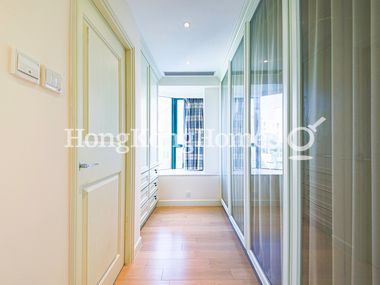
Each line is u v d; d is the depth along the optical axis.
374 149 0.68
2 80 0.74
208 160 4.36
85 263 1.37
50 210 1.00
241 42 2.52
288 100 1.31
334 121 0.88
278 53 1.48
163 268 2.07
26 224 0.86
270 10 1.62
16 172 0.81
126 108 2.19
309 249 1.11
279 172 1.47
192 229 3.04
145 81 3.05
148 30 2.51
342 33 0.84
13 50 0.78
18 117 0.81
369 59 0.71
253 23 2.05
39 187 0.93
